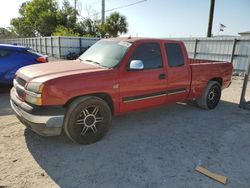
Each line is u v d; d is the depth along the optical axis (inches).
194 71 203.8
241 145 154.0
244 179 116.0
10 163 122.2
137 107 169.5
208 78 221.1
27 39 1418.6
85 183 108.0
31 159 127.0
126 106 161.6
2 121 181.9
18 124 175.9
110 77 147.6
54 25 1733.5
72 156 131.6
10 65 264.7
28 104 131.7
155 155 136.3
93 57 176.2
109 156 133.1
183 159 133.0
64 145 144.5
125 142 152.1
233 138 164.6
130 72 157.6
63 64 165.2
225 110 234.7
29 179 109.3
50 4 2085.4
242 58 530.9
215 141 158.9
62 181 108.9
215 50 591.8
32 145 142.8
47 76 133.7
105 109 148.3
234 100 281.0
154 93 175.2
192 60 268.7
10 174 112.7
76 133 138.7
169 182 111.1
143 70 165.5
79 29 1450.5
